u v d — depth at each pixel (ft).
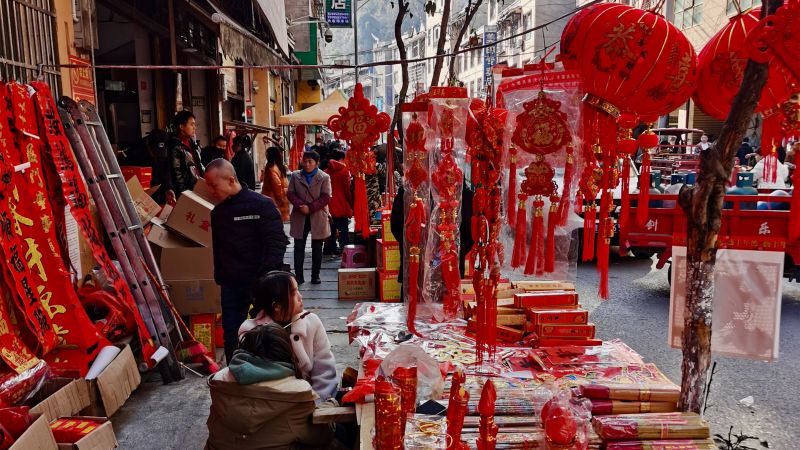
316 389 10.96
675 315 9.07
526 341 11.30
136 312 14.28
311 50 82.17
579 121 7.67
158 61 33.19
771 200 20.06
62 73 17.67
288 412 9.27
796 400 14.19
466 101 7.93
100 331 13.96
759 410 13.69
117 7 26.63
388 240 21.71
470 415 8.82
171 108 34.35
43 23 16.74
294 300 11.12
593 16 7.24
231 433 9.30
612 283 25.95
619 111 7.57
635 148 7.91
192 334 16.55
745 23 7.60
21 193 12.24
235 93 51.24
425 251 8.45
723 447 10.59
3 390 10.64
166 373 14.85
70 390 11.58
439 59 14.08
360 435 8.43
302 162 25.25
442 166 8.04
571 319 11.19
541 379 9.62
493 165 8.05
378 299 22.79
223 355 16.96
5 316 11.69
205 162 29.78
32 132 12.84
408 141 8.20
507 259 8.62
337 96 44.29
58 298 12.66
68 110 14.16
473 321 11.54
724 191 7.57
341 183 28.09
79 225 13.39
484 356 10.58
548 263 7.99
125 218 14.80
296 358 10.87
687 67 7.23
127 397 13.20
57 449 9.74
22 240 12.14
